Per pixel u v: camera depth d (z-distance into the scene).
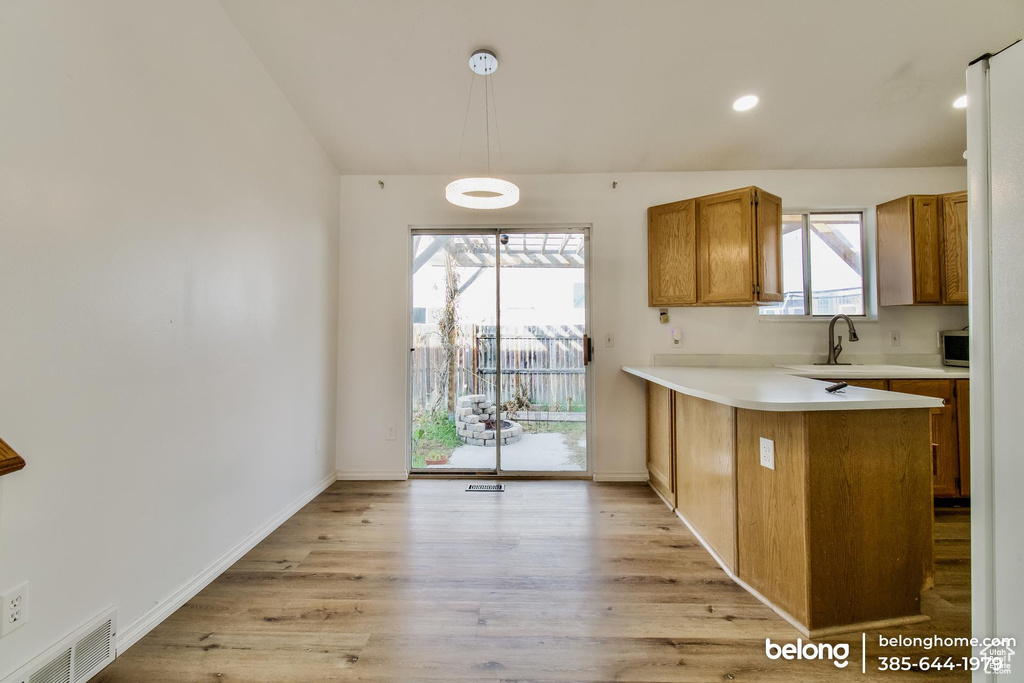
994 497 0.80
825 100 2.38
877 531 1.50
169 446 1.58
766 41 1.94
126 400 1.40
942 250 2.85
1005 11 1.75
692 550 2.07
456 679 1.27
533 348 3.38
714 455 2.01
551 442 3.36
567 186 3.28
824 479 1.47
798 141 2.82
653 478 3.01
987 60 0.81
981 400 0.82
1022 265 0.76
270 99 2.24
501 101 2.40
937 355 3.12
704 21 1.82
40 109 1.13
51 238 1.17
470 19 1.81
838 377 2.63
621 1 1.72
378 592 1.72
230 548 1.93
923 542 1.53
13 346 1.08
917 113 2.51
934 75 2.16
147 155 1.47
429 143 2.84
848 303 3.29
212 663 1.33
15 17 1.08
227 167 1.90
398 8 1.75
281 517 2.38
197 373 1.72
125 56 1.39
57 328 1.18
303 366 2.65
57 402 1.18
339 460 3.21
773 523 1.62
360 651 1.38
